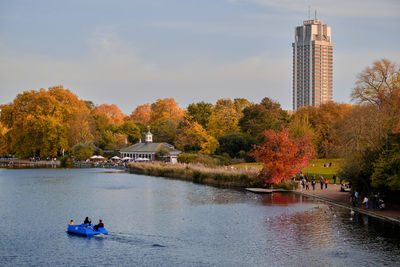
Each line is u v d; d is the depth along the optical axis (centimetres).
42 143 17662
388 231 5162
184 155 14350
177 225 5684
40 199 7944
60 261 4206
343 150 7581
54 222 5869
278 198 7919
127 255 4381
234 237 5047
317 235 5050
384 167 6053
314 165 12506
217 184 10412
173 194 8619
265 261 4178
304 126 13662
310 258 4234
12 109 18000
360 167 6681
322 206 6944
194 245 4744
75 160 18400
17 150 17888
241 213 6450
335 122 14275
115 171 14938
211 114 18988
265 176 9419
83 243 4816
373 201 6444
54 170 15262
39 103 18012
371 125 6969
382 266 3972
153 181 11344
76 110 19038
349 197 7562
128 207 7075
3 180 11469
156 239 4981
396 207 6456
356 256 4262
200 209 6838
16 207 7044
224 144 15725
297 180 9900
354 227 5384
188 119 19612
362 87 10344
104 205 7269
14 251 4516
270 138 9281
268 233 5212
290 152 9156
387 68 10125
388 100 9575
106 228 5522
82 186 10119
